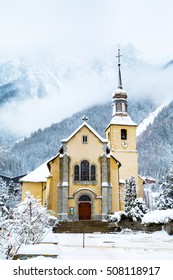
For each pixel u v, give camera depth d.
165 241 28.09
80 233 38.97
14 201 60.44
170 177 53.03
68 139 49.44
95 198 47.72
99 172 48.88
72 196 47.50
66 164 48.16
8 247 13.47
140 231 37.41
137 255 18.28
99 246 23.31
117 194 49.97
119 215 40.44
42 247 14.07
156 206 53.25
